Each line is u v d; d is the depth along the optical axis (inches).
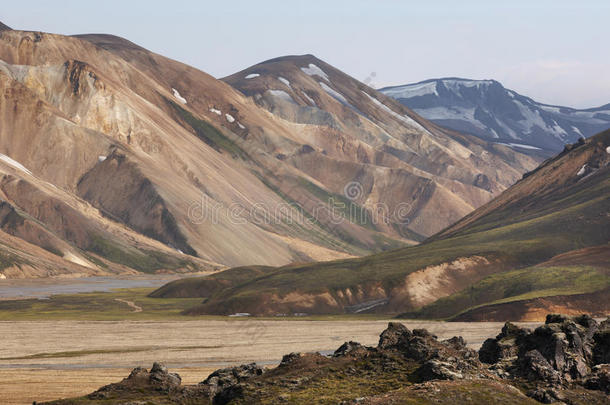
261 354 4505.4
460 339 2502.5
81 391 3171.8
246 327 5969.5
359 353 2374.5
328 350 4707.2
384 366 2206.0
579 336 2320.4
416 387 1898.4
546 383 2064.5
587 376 2139.5
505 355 2368.4
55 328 5762.8
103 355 4429.1
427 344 2305.6
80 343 4985.2
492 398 1824.6
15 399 2982.3
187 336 5383.9
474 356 2327.8
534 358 2170.3
